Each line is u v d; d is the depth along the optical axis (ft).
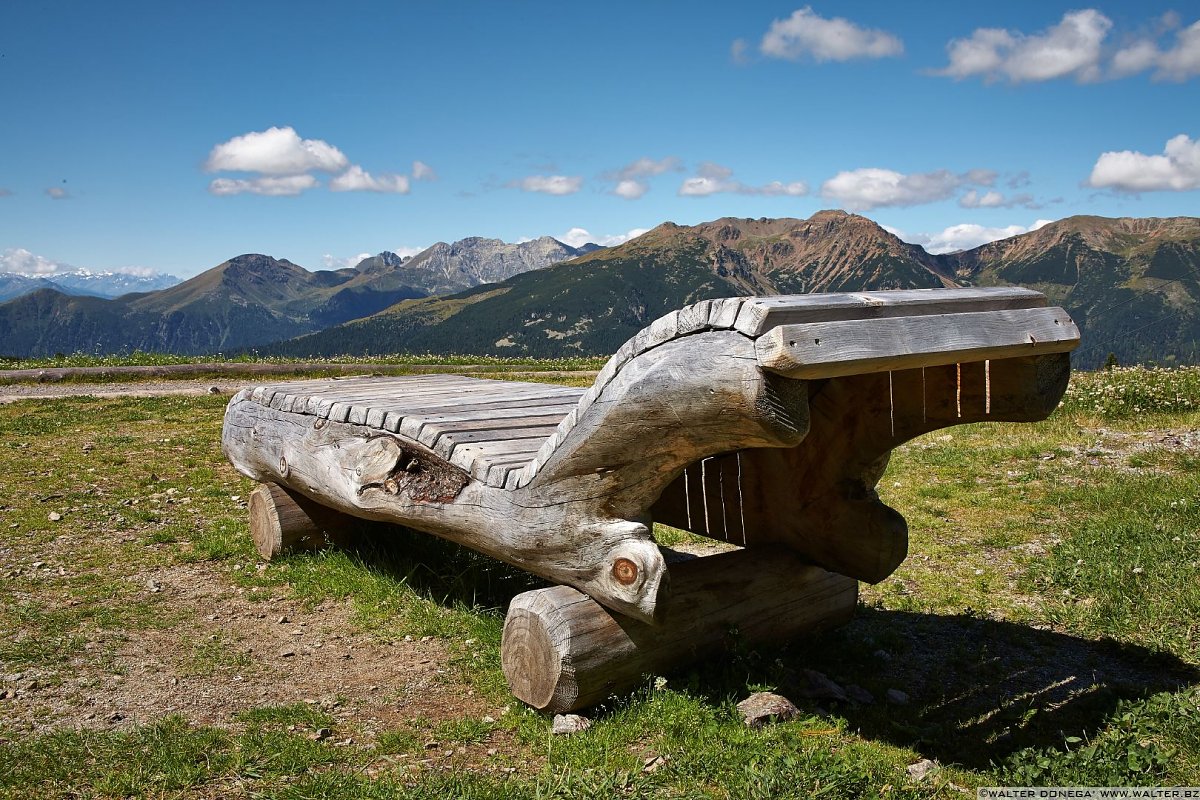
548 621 13.61
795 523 16.30
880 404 14.44
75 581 21.11
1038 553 23.22
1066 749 12.97
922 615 19.48
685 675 14.97
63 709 14.51
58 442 37.68
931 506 27.89
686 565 15.71
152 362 72.38
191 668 16.33
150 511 27.25
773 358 10.05
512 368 80.43
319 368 72.33
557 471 13.52
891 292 11.68
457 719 14.19
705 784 11.99
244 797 11.71
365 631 18.22
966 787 12.14
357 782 11.90
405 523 17.17
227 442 23.97
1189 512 24.08
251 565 22.30
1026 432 37.73
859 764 12.28
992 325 11.84
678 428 11.85
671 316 11.64
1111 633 17.87
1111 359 61.93
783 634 16.70
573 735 13.20
